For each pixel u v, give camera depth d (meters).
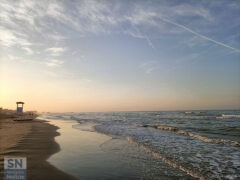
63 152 7.22
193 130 15.79
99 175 4.76
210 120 29.64
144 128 17.91
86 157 6.55
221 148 8.27
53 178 4.34
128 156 6.80
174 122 26.80
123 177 4.67
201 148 8.25
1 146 7.87
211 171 5.22
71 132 14.37
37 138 10.41
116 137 11.65
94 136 12.10
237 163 5.97
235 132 14.05
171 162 6.07
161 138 11.20
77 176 4.60
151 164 5.83
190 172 5.12
